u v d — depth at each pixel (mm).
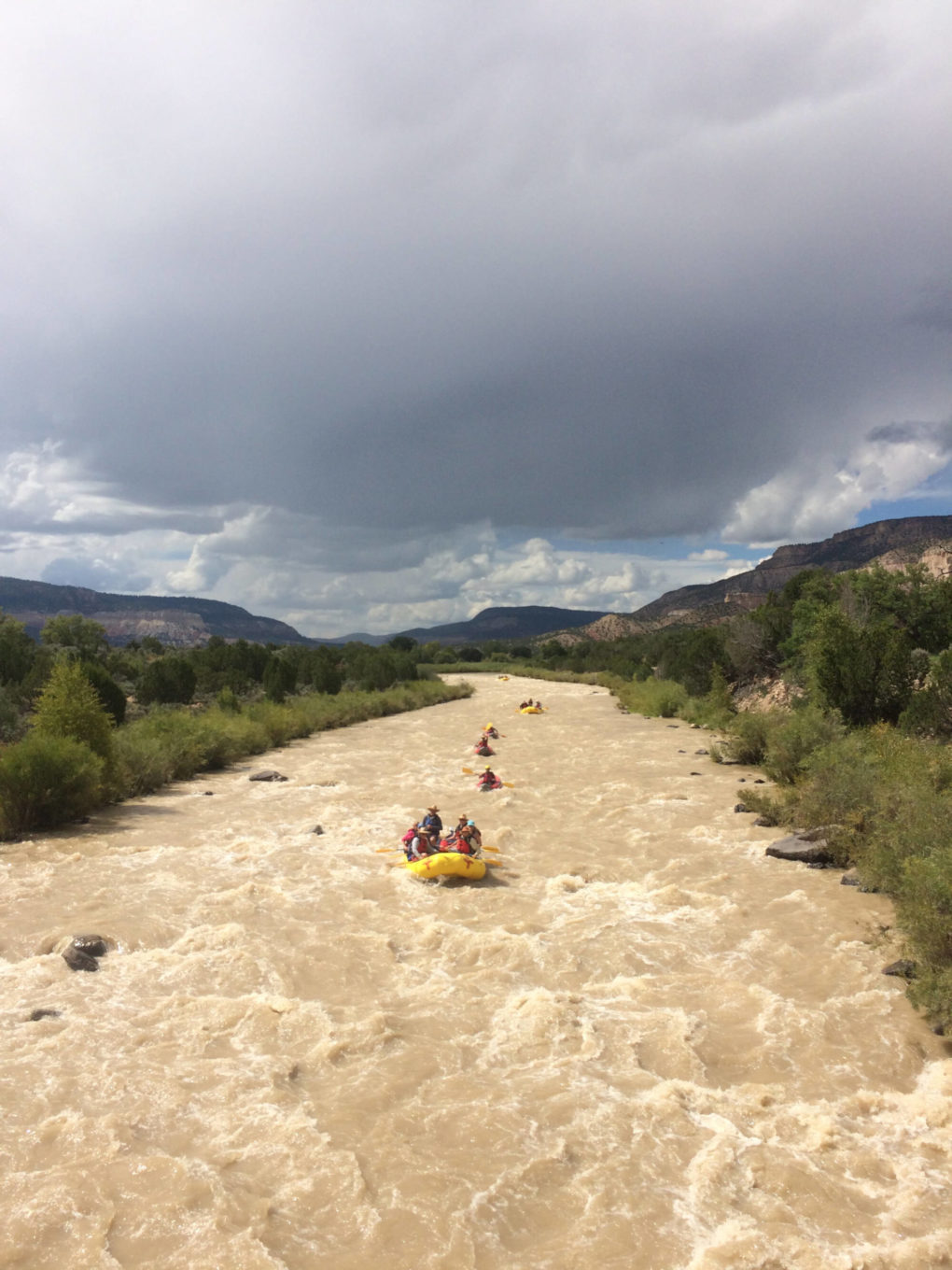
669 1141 5832
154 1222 5020
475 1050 7199
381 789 19578
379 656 65938
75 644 65688
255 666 52625
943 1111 6020
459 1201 5211
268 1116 6152
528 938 9680
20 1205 5180
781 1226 4938
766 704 31094
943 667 17891
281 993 8391
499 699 51719
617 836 14516
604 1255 4734
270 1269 4621
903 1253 4695
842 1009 7793
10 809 14727
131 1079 6691
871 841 11484
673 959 9117
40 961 9047
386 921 10461
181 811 17094
